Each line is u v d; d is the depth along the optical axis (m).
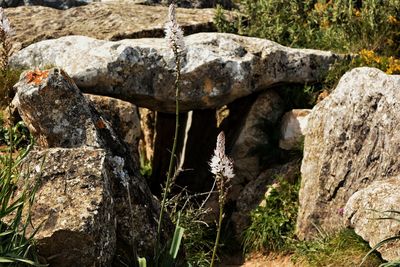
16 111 8.59
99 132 6.68
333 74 9.66
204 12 12.17
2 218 5.38
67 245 5.30
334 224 7.88
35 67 9.25
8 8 12.22
